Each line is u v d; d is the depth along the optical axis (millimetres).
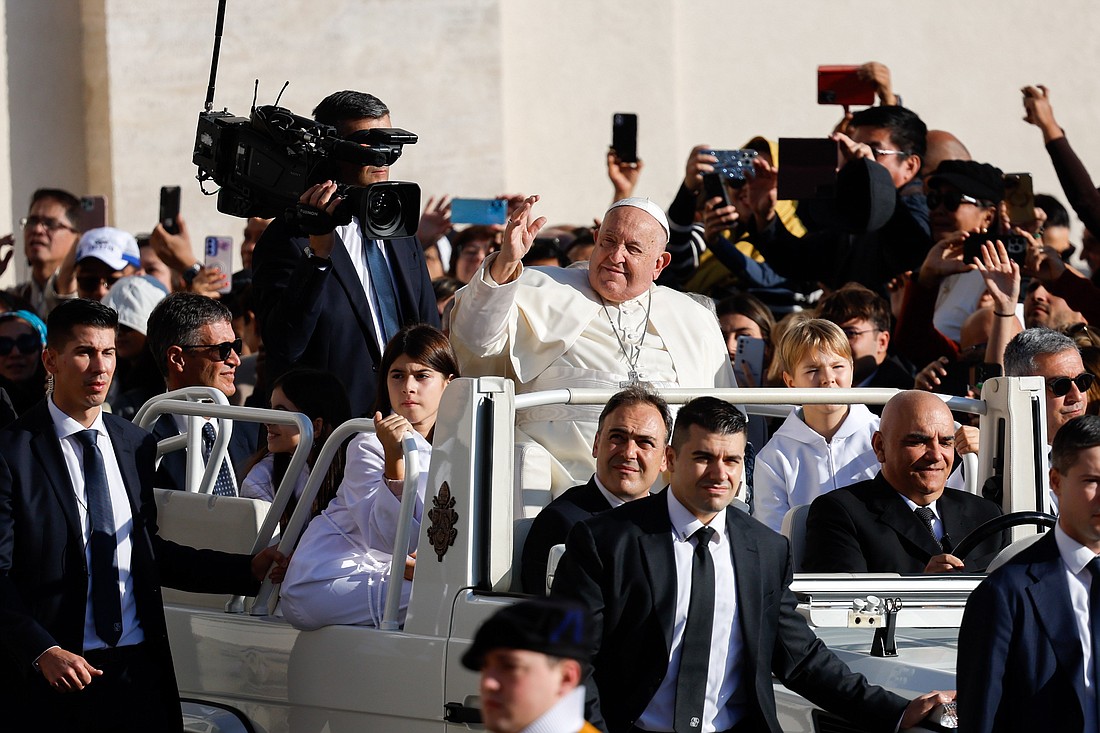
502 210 33188
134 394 28547
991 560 20469
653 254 21969
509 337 21781
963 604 18000
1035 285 32594
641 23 52312
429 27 49844
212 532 21484
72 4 52375
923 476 20094
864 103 35062
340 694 18750
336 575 19125
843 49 53094
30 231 38125
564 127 52125
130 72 48875
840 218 28797
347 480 19859
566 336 21797
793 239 30672
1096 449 15453
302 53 49188
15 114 51562
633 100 52219
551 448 21156
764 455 23312
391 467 19141
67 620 19000
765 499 23062
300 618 19219
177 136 48938
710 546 16625
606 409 18578
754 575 16625
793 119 52969
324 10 49312
